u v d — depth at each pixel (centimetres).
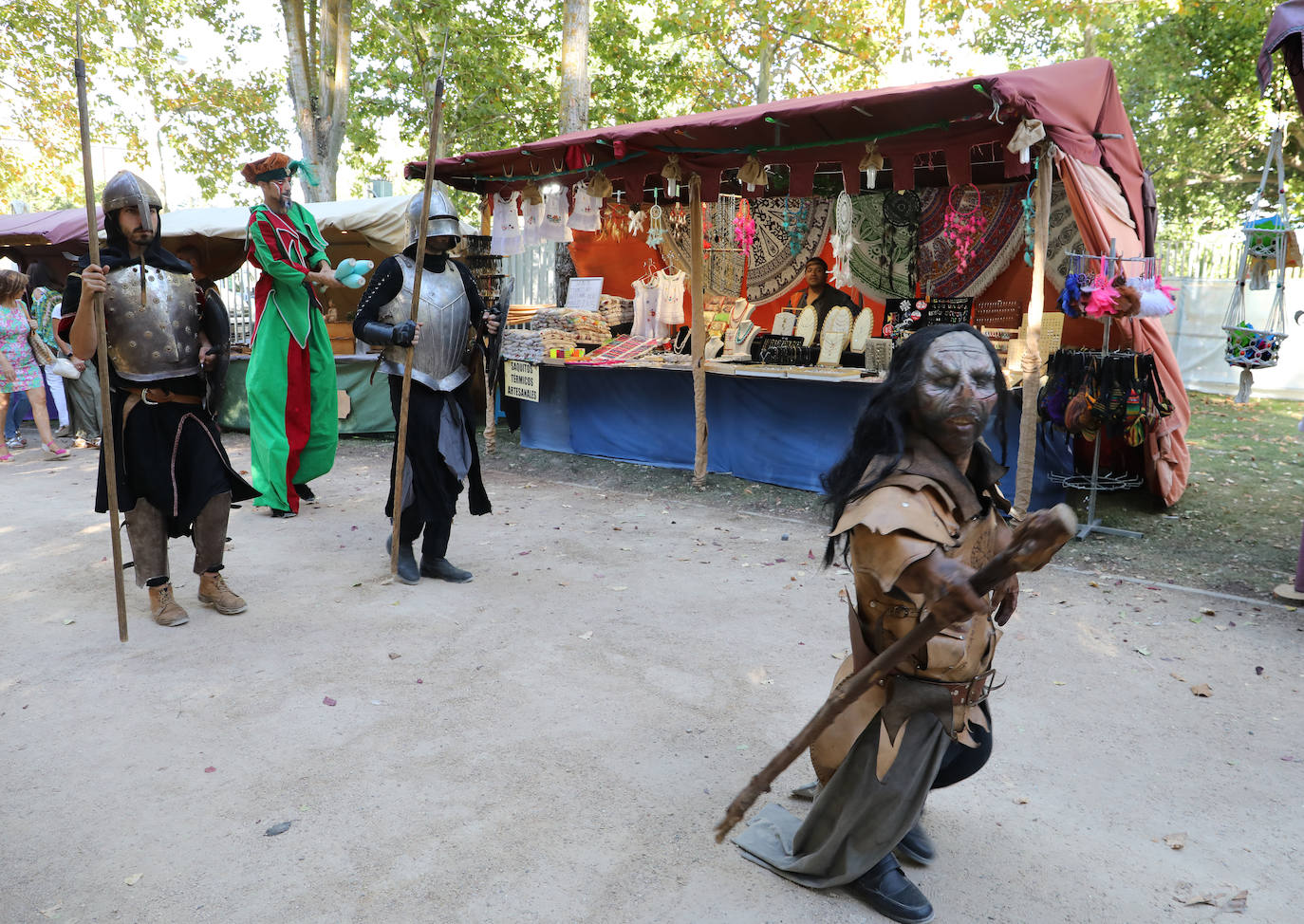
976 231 806
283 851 269
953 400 193
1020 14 1919
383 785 306
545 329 862
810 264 859
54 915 241
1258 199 607
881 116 565
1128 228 646
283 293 642
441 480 512
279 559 573
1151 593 499
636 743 335
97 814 290
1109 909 245
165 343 435
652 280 964
